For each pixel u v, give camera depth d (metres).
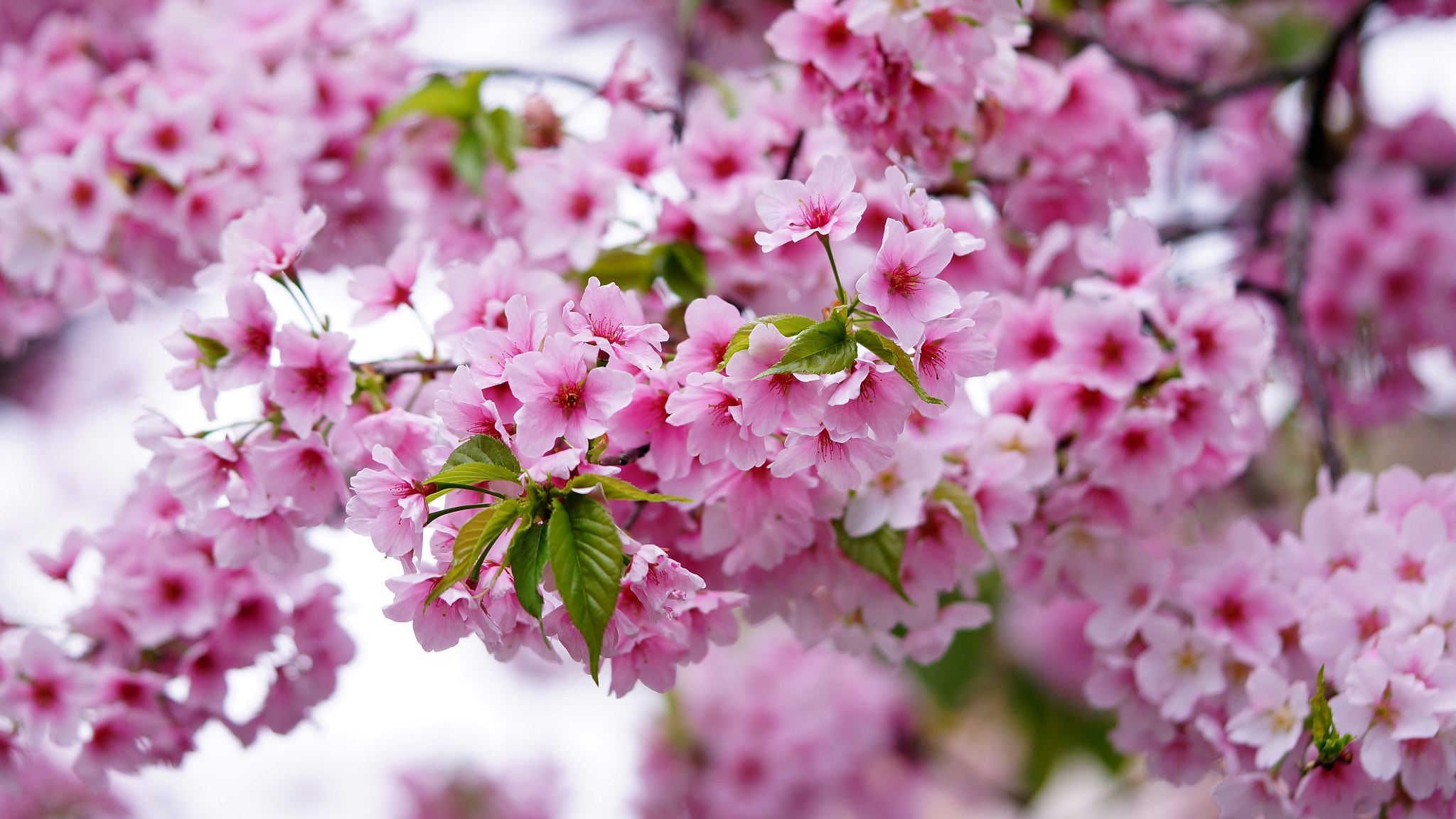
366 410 2.10
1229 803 2.11
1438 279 2.47
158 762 2.19
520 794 3.65
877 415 2.01
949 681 2.80
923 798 3.42
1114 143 2.24
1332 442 2.23
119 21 2.53
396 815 3.63
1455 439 3.22
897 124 2.15
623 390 2.00
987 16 2.12
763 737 3.05
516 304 2.02
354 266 2.34
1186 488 2.18
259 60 2.31
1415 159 2.69
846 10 2.13
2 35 2.70
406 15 2.35
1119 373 2.14
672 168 2.20
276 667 2.19
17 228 2.25
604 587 1.99
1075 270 2.25
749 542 2.09
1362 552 2.13
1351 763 2.09
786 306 2.19
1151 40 2.43
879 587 2.12
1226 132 2.85
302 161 2.29
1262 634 2.13
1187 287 2.23
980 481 2.12
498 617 2.01
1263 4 2.70
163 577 2.17
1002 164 2.22
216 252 2.26
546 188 2.20
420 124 2.30
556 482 2.00
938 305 2.01
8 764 2.21
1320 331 2.49
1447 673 2.08
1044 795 3.40
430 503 2.02
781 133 2.21
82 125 2.29
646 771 3.05
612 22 2.74
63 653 2.17
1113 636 2.15
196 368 2.09
